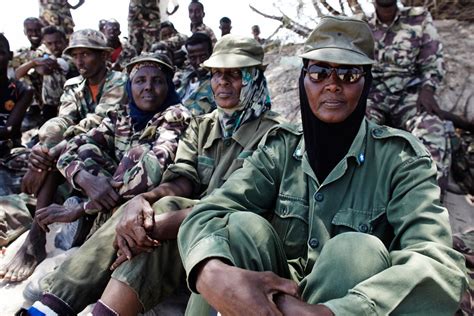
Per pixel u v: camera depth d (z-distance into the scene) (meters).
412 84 3.89
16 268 2.91
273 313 1.36
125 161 2.71
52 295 2.13
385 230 1.71
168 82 2.97
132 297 2.02
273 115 2.57
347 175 1.76
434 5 5.41
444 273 1.43
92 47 3.62
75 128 3.26
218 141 2.58
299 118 4.56
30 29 6.56
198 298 1.71
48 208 2.77
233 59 2.45
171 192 2.43
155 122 2.78
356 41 1.72
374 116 3.84
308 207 1.81
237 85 2.49
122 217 2.09
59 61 5.60
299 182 1.85
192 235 1.66
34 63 5.49
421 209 1.59
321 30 1.74
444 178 3.38
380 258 1.45
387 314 1.34
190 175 2.49
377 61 3.97
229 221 1.65
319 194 1.77
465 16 5.30
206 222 1.69
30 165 3.24
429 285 1.41
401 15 3.93
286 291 1.41
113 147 3.05
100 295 2.20
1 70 4.24
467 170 3.84
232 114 2.54
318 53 1.68
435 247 1.48
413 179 1.66
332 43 1.71
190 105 3.75
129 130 2.97
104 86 3.69
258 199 1.87
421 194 1.62
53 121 3.59
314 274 1.46
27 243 3.00
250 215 1.65
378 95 3.94
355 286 1.38
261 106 2.57
